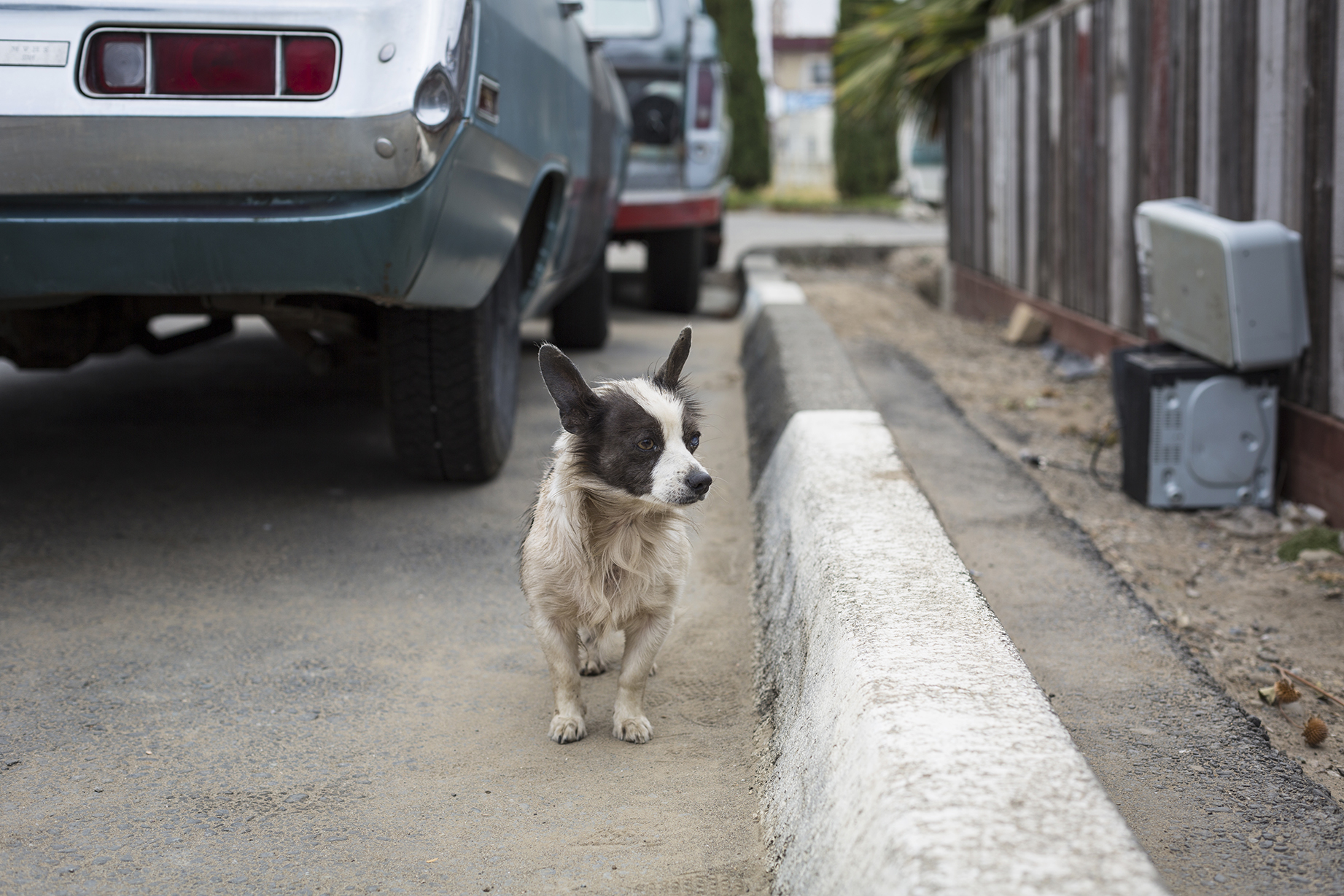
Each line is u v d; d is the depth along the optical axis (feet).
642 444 9.20
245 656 11.27
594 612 9.49
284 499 16.03
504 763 9.39
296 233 11.04
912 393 22.71
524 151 13.85
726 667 11.15
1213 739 9.28
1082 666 10.75
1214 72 18.54
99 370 24.76
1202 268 15.92
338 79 10.69
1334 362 15.21
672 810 8.59
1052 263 28.89
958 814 5.49
